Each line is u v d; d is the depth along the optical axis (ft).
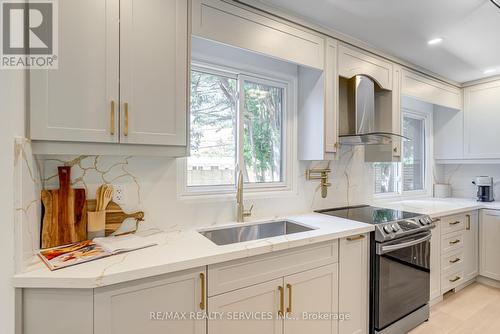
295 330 5.02
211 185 6.48
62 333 3.31
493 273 9.44
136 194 5.20
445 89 10.41
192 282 3.97
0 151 3.25
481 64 9.11
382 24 6.69
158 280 3.72
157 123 4.43
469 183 11.61
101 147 4.06
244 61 6.73
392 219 6.84
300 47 6.40
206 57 6.18
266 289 4.65
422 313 7.20
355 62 7.54
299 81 7.55
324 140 6.89
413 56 8.54
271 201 7.10
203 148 6.40
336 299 5.62
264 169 7.33
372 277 6.22
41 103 3.63
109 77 4.03
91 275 3.28
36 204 4.02
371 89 7.85
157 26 4.41
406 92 8.92
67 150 3.84
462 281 9.11
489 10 5.99
